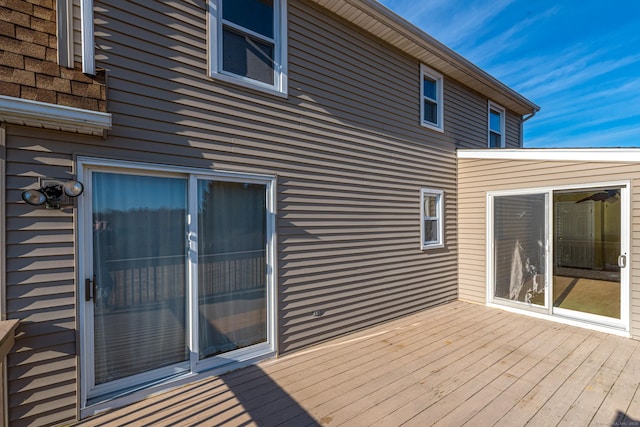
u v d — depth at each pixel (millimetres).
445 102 5742
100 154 2436
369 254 4414
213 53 3023
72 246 2340
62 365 2295
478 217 5629
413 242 5066
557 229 5883
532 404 2561
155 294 2717
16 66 2061
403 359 3402
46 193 2197
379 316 4520
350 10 3992
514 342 3877
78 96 2258
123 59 2541
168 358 2777
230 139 3127
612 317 4254
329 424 2309
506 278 5258
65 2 2268
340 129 4090
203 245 2963
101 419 2350
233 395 2684
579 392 2740
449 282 5723
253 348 3271
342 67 4133
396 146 4820
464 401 2604
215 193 3061
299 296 3646
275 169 3453
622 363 3297
